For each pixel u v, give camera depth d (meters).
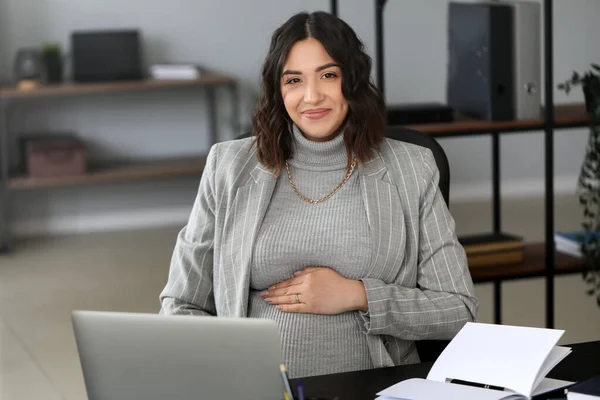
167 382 1.65
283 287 2.23
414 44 6.71
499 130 3.49
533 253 3.75
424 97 6.80
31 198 6.34
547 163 3.54
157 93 6.43
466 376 1.79
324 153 2.28
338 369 2.20
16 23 6.14
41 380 3.93
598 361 1.92
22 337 4.45
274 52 2.25
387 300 2.17
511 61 3.51
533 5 3.49
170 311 2.30
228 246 2.29
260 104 2.31
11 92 5.64
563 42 6.88
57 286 5.22
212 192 2.34
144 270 5.49
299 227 2.25
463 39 3.65
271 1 6.51
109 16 6.28
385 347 2.22
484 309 4.74
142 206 6.56
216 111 6.53
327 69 2.21
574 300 4.85
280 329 2.20
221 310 2.29
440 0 6.68
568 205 6.70
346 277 2.24
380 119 2.29
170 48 6.41
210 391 1.64
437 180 2.31
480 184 6.99
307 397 1.73
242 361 1.61
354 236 2.23
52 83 5.93
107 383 1.68
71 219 6.44
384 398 1.73
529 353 1.80
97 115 6.37
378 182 2.27
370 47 6.67
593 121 3.54
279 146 2.29
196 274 2.33
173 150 6.54
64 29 6.22
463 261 2.27
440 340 2.31
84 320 1.66
